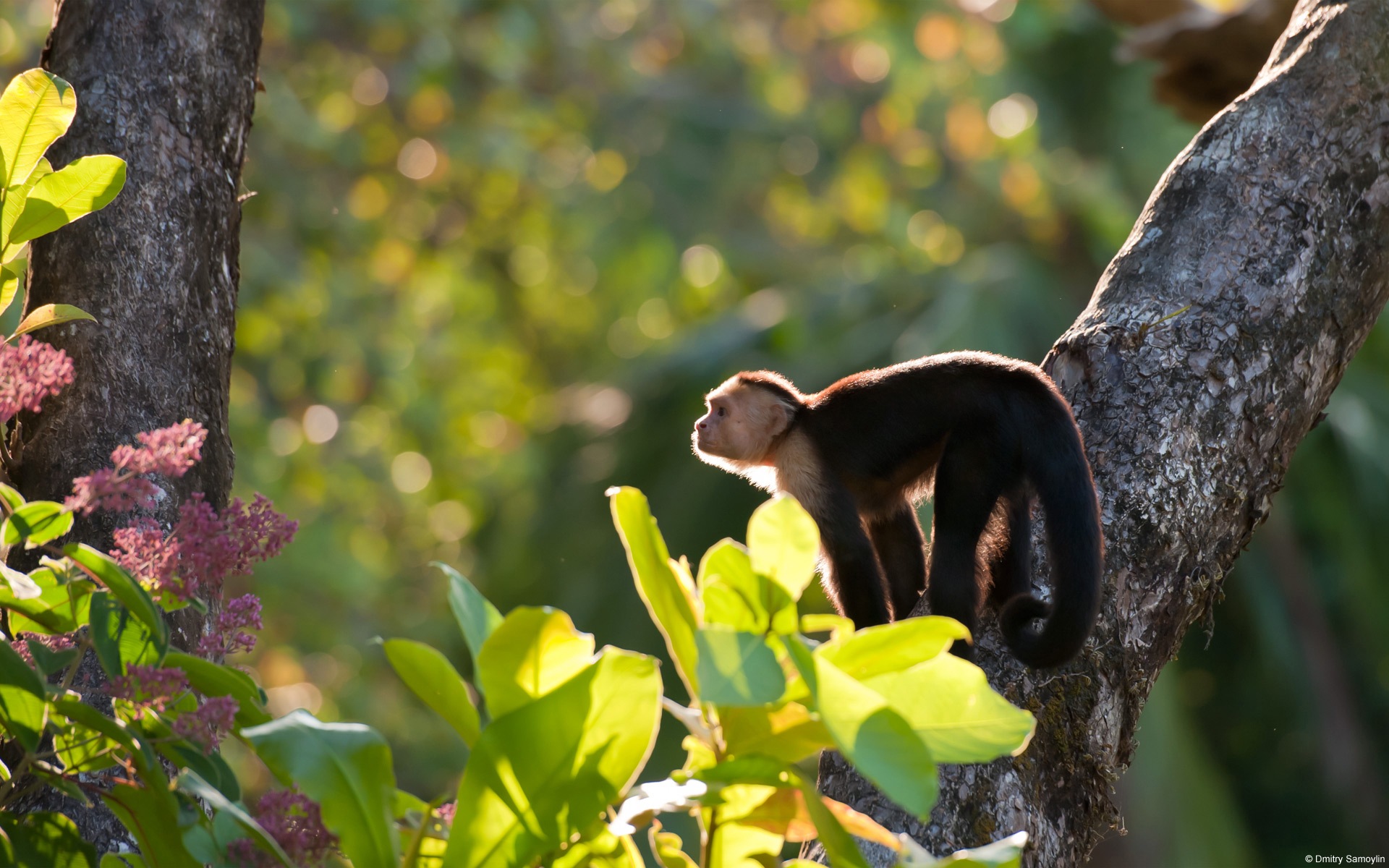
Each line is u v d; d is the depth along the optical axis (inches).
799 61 1302.9
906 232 1174.3
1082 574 243.6
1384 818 1081.4
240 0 276.5
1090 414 275.3
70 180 183.2
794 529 134.3
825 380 1021.8
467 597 144.8
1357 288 286.2
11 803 186.4
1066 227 1162.6
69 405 235.1
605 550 986.1
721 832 152.0
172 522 230.5
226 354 261.1
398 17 950.4
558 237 1267.2
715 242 1274.6
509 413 1226.6
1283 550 1080.8
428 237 1186.6
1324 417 295.1
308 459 962.1
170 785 147.3
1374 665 1164.5
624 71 1164.5
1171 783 944.3
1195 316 275.6
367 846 136.6
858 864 133.0
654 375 1056.8
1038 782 235.6
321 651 944.3
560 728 135.1
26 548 162.1
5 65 805.2
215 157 265.3
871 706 127.6
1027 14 1123.9
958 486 289.0
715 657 129.3
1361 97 289.4
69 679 156.6
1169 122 1099.3
